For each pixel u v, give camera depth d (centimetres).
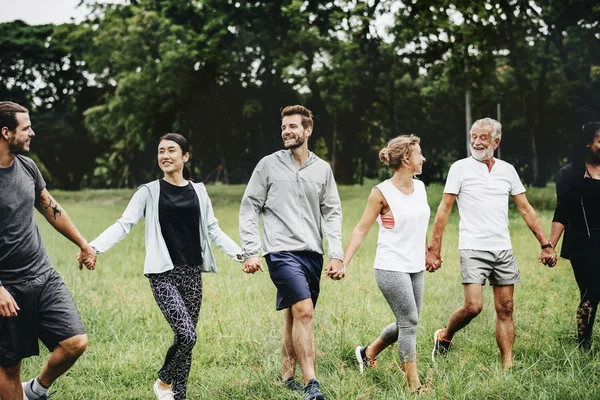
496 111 3638
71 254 1152
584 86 2847
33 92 4528
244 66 3064
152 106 3159
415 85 3744
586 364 477
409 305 450
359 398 417
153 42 3092
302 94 3228
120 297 712
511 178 520
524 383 442
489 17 2083
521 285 788
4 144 383
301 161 468
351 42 2958
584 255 528
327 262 958
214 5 2816
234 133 3362
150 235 434
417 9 2148
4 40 4297
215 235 457
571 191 529
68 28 3562
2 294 369
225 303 685
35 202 417
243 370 487
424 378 470
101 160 4678
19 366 396
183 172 453
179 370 430
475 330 582
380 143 3991
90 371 501
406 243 454
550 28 2580
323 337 554
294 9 2681
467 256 507
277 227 459
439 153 4272
